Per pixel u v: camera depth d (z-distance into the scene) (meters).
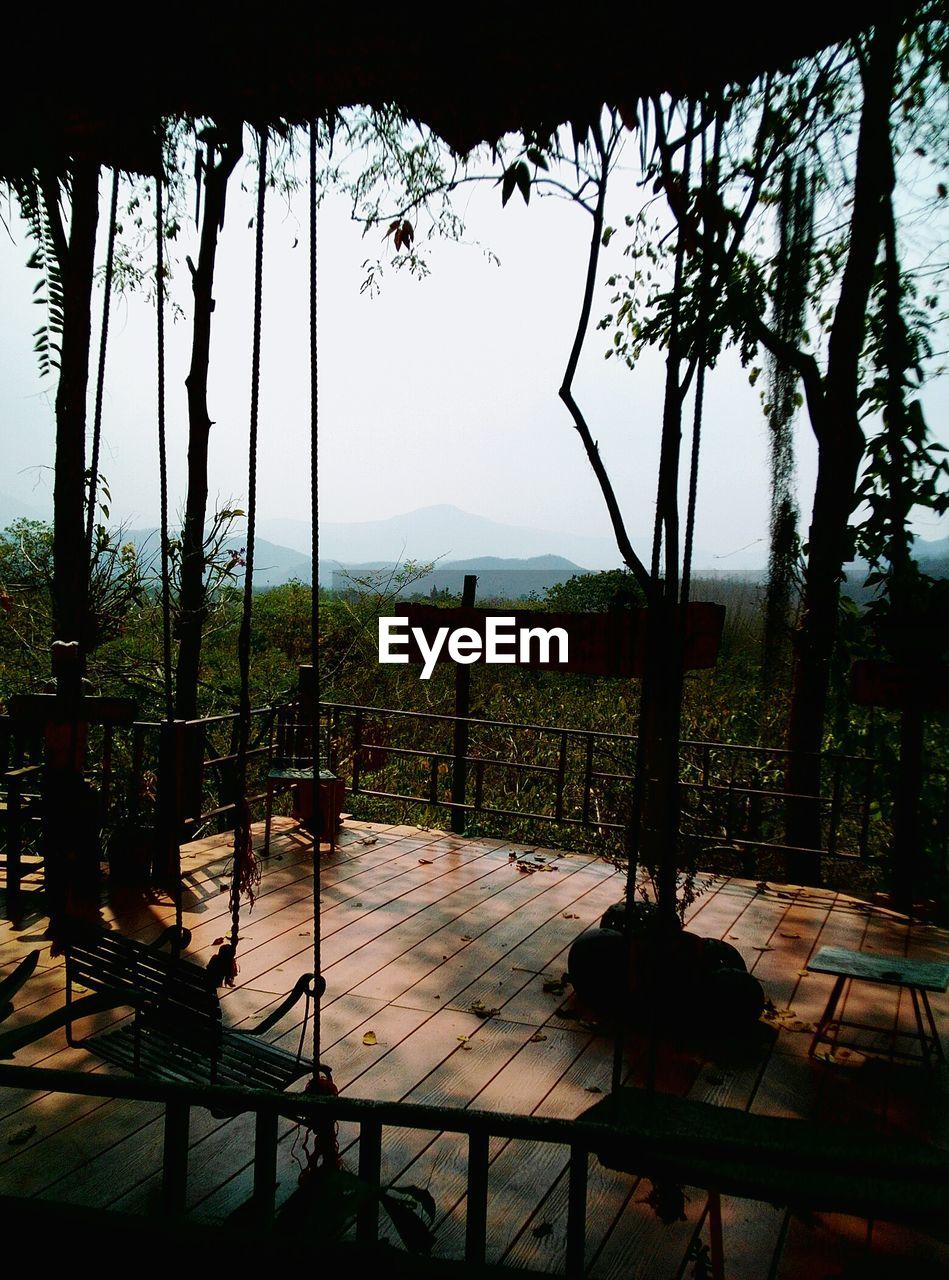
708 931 5.63
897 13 1.90
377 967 4.77
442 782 9.45
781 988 4.79
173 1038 3.00
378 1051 3.88
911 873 6.12
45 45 1.99
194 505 7.70
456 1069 3.77
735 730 8.61
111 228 2.35
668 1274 2.63
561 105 2.12
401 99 2.16
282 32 1.98
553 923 5.51
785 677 7.29
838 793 6.53
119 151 2.26
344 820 7.84
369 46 1.99
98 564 7.57
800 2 1.87
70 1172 2.97
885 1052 4.03
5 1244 1.73
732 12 1.89
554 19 1.92
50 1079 1.74
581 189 2.36
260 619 13.05
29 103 2.10
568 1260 1.56
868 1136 2.04
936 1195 1.38
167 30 1.98
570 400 2.74
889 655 5.89
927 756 6.57
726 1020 4.09
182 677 7.75
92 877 5.29
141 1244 1.67
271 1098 1.69
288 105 2.20
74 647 4.84
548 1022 4.21
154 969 3.06
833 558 6.77
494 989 4.55
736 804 7.75
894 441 5.65
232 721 7.59
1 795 6.05
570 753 9.42
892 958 4.07
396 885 6.15
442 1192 2.96
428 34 1.96
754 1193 1.43
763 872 7.67
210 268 7.34
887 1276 2.63
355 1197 1.64
